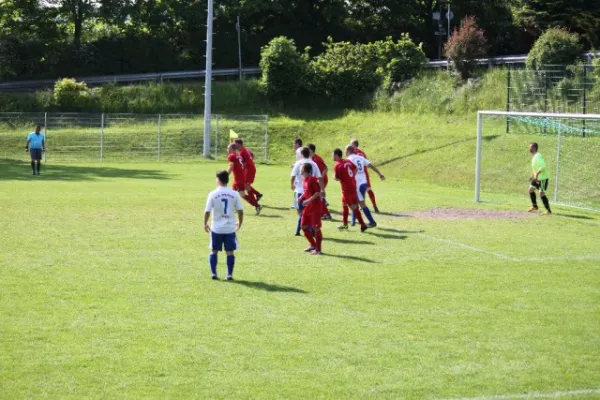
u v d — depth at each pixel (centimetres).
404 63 6194
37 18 8025
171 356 1046
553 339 1160
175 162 4988
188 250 1800
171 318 1225
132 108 6406
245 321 1220
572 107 4575
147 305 1300
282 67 6391
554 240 2052
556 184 3002
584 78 4459
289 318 1242
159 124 5103
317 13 8788
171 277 1514
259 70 7681
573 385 973
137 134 5441
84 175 3894
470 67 5834
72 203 2622
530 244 1980
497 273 1620
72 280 1466
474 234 2133
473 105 5138
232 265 1502
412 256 1792
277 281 1505
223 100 6469
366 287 1468
